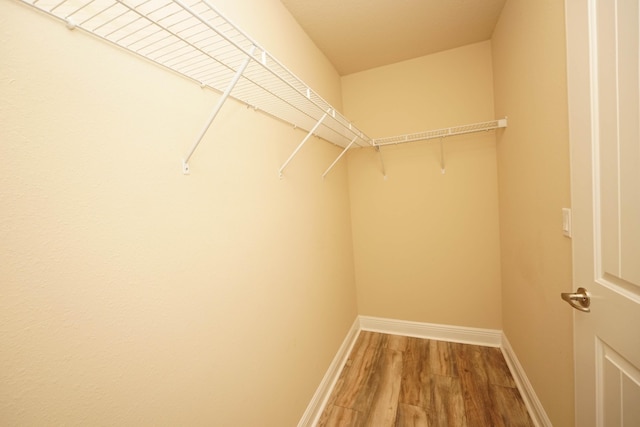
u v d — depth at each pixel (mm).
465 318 2178
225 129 966
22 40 471
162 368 706
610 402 745
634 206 636
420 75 2146
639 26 591
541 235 1237
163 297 715
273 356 1199
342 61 2131
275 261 1251
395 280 2367
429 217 2219
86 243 552
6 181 445
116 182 613
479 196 2068
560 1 970
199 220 841
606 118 719
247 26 1120
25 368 462
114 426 591
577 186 864
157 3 744
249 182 1088
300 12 1524
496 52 1819
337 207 2092
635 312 638
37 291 479
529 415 1438
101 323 575
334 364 1841
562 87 979
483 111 2006
